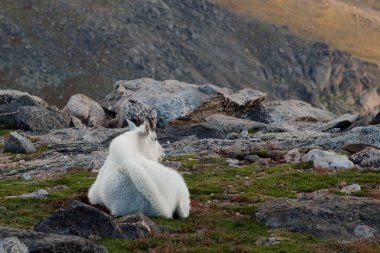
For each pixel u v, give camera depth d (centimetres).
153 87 10781
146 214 3066
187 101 9881
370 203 3325
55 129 8794
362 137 5822
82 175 4925
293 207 3195
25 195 3966
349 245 2731
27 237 2395
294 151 5306
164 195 3078
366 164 4919
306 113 11031
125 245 2672
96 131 8412
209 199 3850
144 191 2989
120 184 3047
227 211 3481
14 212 3403
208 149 6253
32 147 6869
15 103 10000
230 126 8944
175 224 3055
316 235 2962
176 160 5494
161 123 9638
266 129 8881
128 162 3050
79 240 2353
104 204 3162
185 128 7825
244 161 5372
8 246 2158
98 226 2762
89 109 10269
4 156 6506
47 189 4334
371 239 2942
